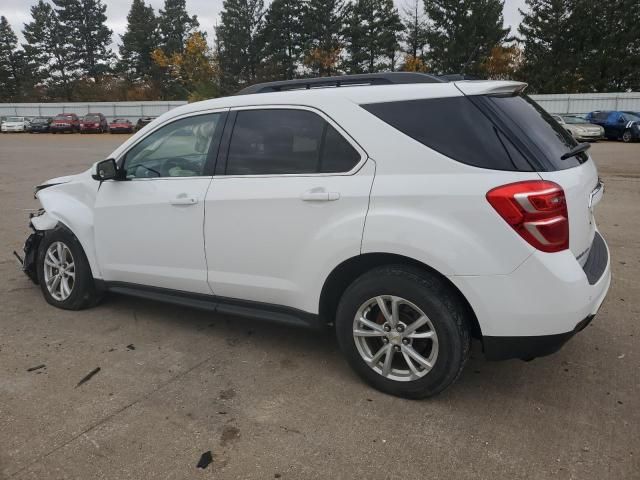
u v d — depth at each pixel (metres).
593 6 48.62
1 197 10.98
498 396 3.23
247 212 3.49
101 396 3.25
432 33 52.22
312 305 3.38
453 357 2.97
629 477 2.51
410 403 3.16
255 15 61.75
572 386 3.33
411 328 3.06
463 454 2.69
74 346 3.94
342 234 3.12
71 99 76.62
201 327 4.30
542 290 2.73
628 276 5.39
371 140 3.11
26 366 3.63
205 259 3.75
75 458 2.68
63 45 81.88
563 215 2.77
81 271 4.49
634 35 47.97
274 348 3.92
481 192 2.78
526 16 52.19
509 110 2.97
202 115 3.83
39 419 3.00
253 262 3.54
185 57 64.25
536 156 2.82
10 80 83.56
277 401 3.20
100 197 4.27
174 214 3.83
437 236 2.86
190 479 2.53
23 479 2.52
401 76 3.29
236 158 3.62
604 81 49.69
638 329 4.14
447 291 2.98
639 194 10.71
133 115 52.47
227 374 3.53
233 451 2.73
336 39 58.22
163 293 4.11
